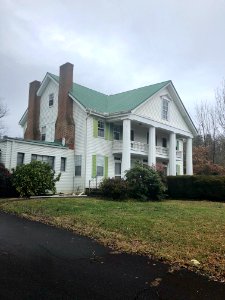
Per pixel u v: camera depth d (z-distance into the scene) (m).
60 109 26.55
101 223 10.22
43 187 19.02
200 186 20.17
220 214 12.38
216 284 5.38
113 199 18.52
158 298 4.78
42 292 4.88
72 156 25.31
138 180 19.17
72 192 23.89
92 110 25.06
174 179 21.34
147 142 31.08
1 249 7.27
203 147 42.62
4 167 19.70
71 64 27.17
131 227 9.54
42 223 10.68
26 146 22.08
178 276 5.74
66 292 4.91
